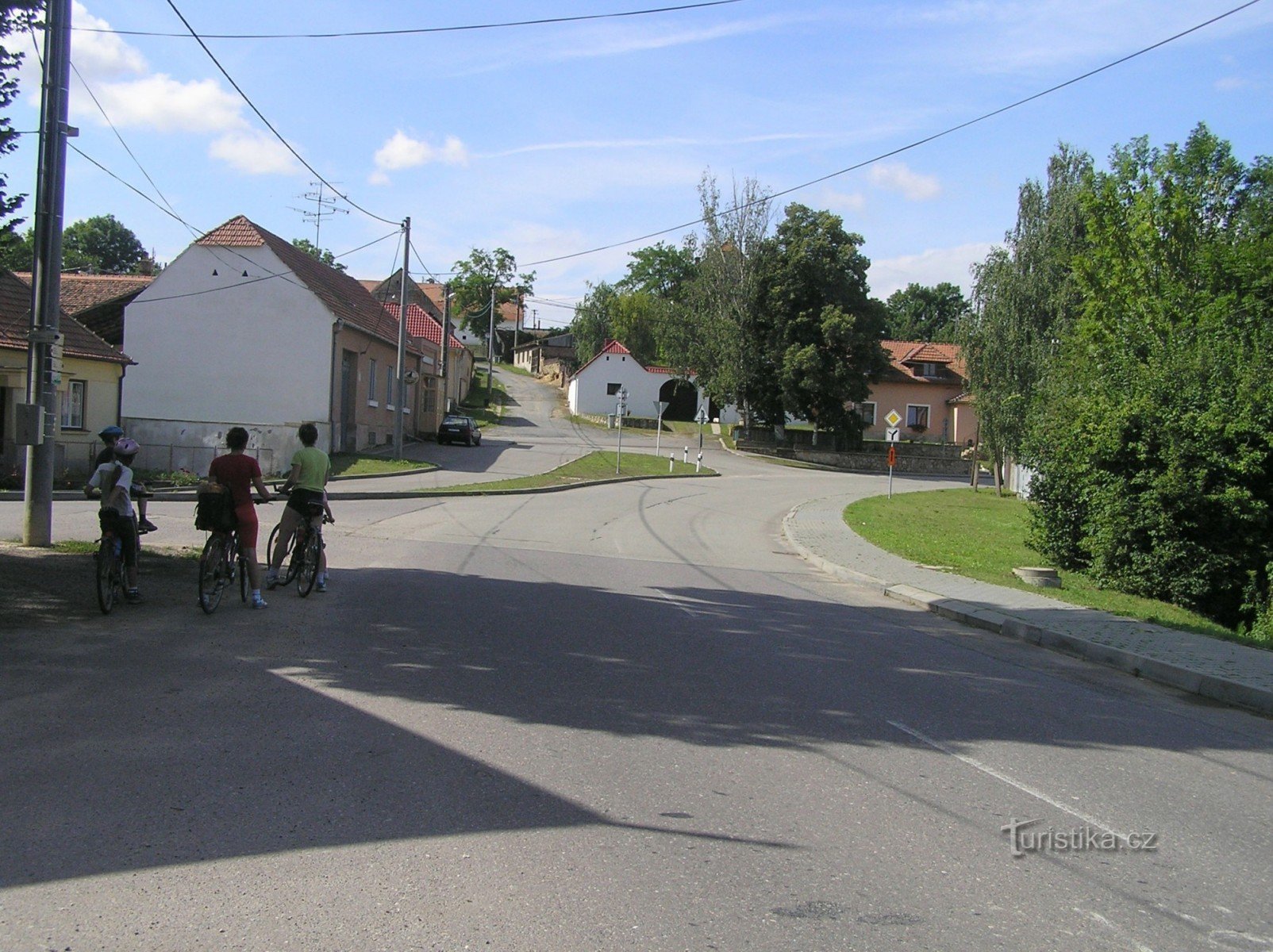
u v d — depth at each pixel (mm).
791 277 57344
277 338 34156
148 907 3855
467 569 13664
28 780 5137
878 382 60969
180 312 34375
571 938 3729
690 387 73500
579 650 8867
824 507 28734
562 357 101500
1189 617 14094
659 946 3693
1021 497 35312
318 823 4711
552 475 34688
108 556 9266
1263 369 16281
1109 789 5922
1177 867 4754
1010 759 6414
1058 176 38062
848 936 3850
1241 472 15375
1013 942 3879
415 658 8242
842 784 5707
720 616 11250
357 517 19781
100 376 28547
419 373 46750
